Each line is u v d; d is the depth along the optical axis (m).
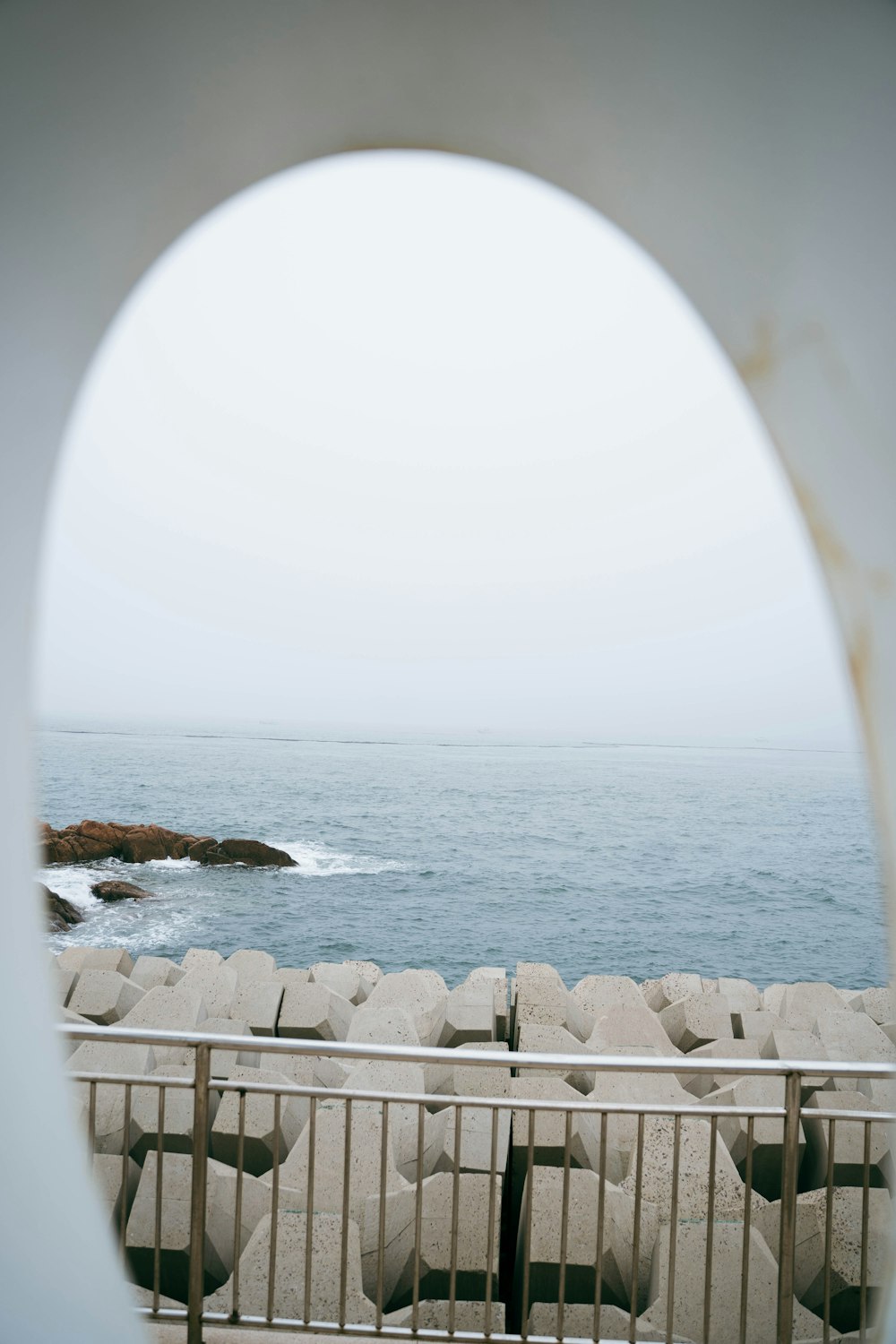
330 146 3.02
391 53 2.65
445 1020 8.27
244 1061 6.82
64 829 33.03
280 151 2.99
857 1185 5.30
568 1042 7.18
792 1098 3.20
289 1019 7.93
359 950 24.14
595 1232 4.43
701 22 2.48
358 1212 4.61
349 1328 3.27
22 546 2.89
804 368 2.83
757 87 2.57
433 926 27.03
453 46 2.65
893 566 2.59
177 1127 5.37
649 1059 3.15
